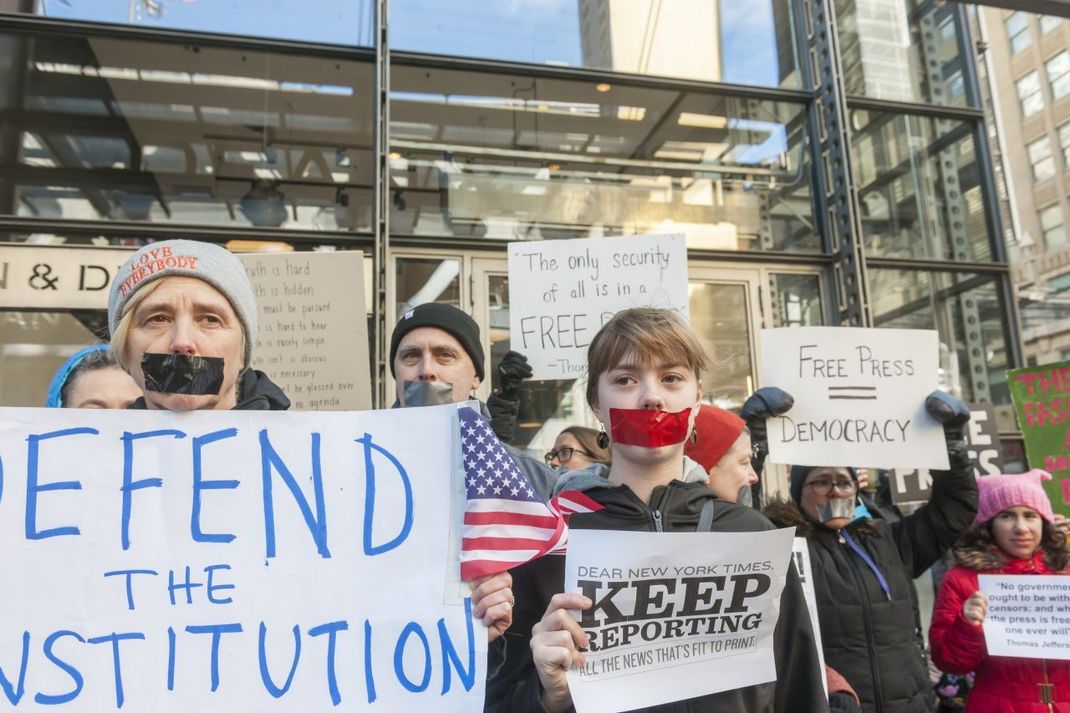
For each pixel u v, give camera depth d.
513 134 4.73
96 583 1.24
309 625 1.27
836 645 2.51
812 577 2.57
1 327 3.85
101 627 1.22
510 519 1.32
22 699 1.17
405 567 1.31
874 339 2.66
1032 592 2.51
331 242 4.29
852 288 4.72
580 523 1.48
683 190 4.93
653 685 1.26
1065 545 2.84
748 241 4.94
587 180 4.80
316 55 4.49
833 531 2.69
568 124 4.84
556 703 1.23
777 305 4.87
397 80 4.59
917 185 5.17
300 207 4.32
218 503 1.31
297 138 4.40
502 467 1.35
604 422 1.61
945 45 5.44
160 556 1.27
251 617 1.26
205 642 1.24
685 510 1.49
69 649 1.20
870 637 2.51
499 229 4.59
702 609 1.31
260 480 1.33
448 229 4.51
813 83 5.13
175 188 4.21
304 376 3.23
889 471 3.78
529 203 4.68
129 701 1.20
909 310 4.97
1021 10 3.95
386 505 1.34
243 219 4.24
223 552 1.29
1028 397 3.42
